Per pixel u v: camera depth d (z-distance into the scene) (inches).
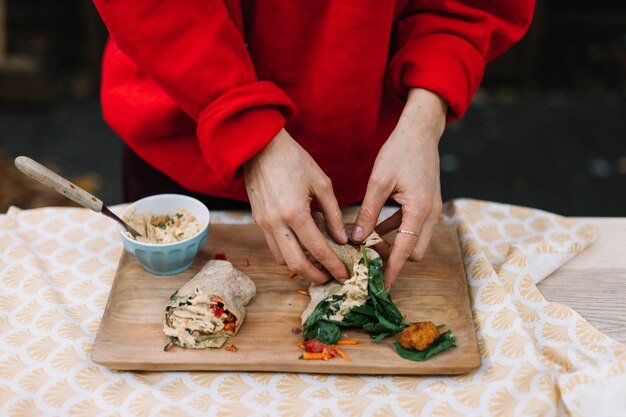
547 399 52.6
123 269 67.2
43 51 210.4
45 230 73.1
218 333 59.0
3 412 53.2
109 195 164.6
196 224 67.9
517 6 68.0
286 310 62.6
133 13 56.1
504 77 205.5
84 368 57.6
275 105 58.7
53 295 64.4
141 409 53.9
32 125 186.9
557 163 178.9
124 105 71.1
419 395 53.8
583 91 204.8
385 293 59.6
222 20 57.6
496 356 57.4
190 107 59.7
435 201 60.6
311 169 58.3
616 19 219.5
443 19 67.1
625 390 52.6
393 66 66.3
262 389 55.9
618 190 170.1
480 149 184.1
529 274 65.2
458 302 62.7
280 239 58.1
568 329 59.9
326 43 61.8
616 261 68.7
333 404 53.6
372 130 69.3
